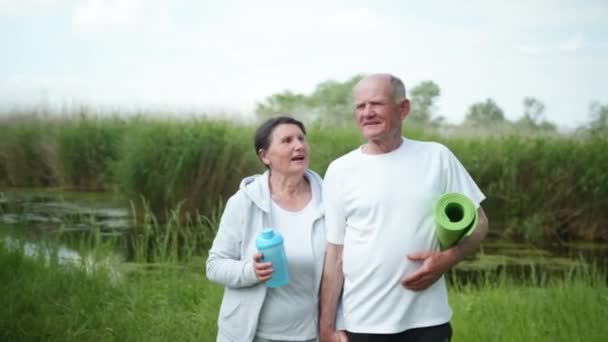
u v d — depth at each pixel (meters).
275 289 3.38
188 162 10.77
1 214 10.95
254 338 3.43
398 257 3.23
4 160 15.97
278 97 26.05
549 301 5.89
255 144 3.53
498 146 12.61
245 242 3.44
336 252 3.40
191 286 6.49
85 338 5.18
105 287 6.30
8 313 5.36
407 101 3.35
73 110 16.42
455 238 3.14
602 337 5.07
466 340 5.03
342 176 3.37
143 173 10.95
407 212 3.23
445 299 3.35
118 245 9.04
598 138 12.58
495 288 6.97
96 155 15.10
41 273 6.48
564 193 11.55
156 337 5.25
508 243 10.77
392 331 3.22
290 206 3.49
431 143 3.37
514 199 11.62
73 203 12.85
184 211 10.82
